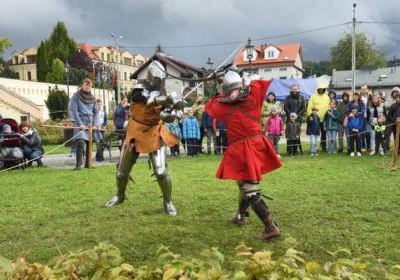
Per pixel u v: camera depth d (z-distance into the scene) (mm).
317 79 30406
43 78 72375
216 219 6051
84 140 11406
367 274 4074
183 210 6543
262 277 2598
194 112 14297
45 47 73062
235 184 8414
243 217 5734
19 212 6684
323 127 13945
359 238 5078
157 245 5023
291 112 13656
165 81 5957
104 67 52281
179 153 14383
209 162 12008
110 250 2967
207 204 6859
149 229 5609
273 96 13789
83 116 11484
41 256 4809
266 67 75500
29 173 10906
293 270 2590
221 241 5117
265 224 5133
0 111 33594
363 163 11062
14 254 4902
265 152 5301
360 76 71375
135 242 5141
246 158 5180
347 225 5590
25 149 12555
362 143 13609
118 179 6648
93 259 2797
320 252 4727
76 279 2707
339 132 13656
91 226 5852
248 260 2689
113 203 6863
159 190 7992
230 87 5336
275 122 13570
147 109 6113
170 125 14070
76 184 8875
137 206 6840
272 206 6582
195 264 2736
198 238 5254
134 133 6254
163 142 6309
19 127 12984
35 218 6324
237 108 5316
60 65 66938
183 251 4828
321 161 11602
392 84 69125
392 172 9531
